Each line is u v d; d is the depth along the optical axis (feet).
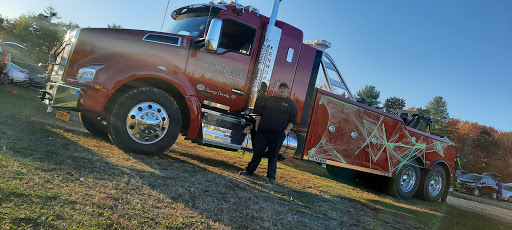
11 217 6.35
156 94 15.76
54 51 18.42
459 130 212.23
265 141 16.85
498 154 200.95
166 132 16.15
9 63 40.78
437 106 255.29
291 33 19.76
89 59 16.14
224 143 17.38
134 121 15.51
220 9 18.15
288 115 16.88
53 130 17.72
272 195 13.79
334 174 27.02
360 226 12.11
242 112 18.92
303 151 19.76
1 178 8.27
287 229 9.60
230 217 9.43
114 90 15.17
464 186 71.51
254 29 18.83
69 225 6.57
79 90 14.79
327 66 21.42
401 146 24.00
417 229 13.98
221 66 18.03
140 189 10.09
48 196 7.79
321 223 11.20
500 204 58.44
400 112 28.02
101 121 19.44
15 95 32.24
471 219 20.90
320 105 20.18
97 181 9.89
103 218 7.29
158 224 7.71
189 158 18.95
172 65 16.89
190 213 8.96
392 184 23.84
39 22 143.33
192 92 16.60
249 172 17.30
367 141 22.24
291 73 19.63
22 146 12.23
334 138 20.84
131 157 14.70
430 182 26.17
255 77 18.54
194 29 18.25
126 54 16.40
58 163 10.93
